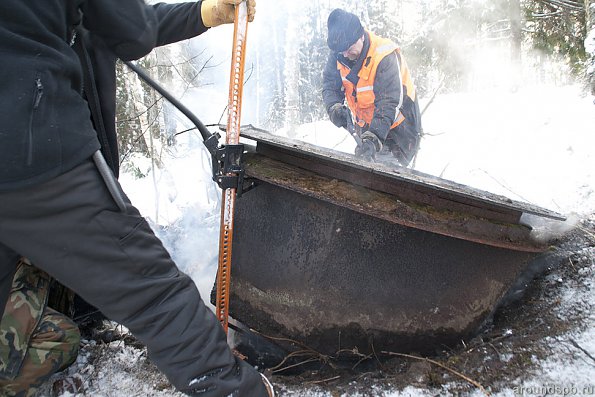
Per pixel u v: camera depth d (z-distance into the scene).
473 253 1.62
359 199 1.46
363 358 1.73
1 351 1.30
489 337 1.73
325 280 1.65
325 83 3.63
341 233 1.60
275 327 1.77
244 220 1.79
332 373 1.72
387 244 1.58
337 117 3.56
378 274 1.61
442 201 1.52
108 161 1.52
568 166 3.24
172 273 1.18
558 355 1.48
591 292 1.77
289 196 1.66
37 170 0.92
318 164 1.59
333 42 3.05
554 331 1.61
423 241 1.58
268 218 1.72
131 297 1.09
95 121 1.45
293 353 1.81
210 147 1.60
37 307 1.38
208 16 1.65
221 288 1.66
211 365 1.17
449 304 1.66
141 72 1.60
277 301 1.74
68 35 1.21
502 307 1.99
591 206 2.56
